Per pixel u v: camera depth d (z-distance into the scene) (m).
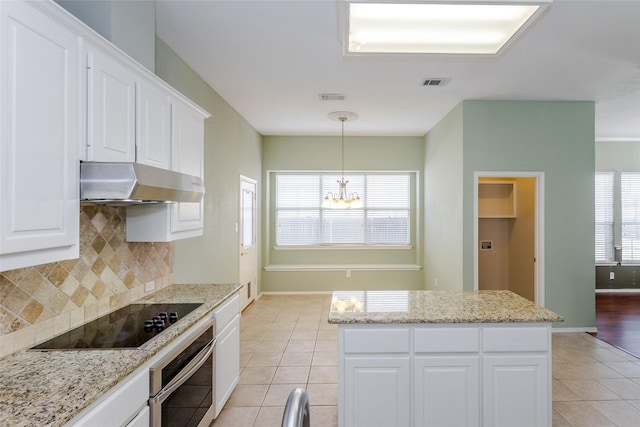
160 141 2.04
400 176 6.04
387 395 1.95
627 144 6.14
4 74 1.10
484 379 1.96
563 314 4.09
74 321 1.78
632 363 3.21
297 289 5.88
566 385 2.80
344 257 5.98
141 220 2.18
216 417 2.33
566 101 4.07
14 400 1.09
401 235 6.05
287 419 0.83
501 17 1.64
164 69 2.71
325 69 3.20
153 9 2.20
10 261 1.14
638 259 6.12
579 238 4.10
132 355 1.43
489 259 5.45
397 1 1.51
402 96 3.90
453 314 2.02
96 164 1.45
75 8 1.79
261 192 5.82
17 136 1.14
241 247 4.76
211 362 2.14
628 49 2.80
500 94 3.85
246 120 4.86
